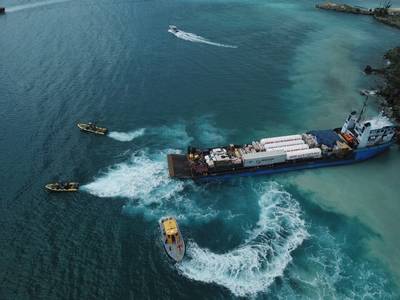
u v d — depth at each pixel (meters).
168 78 173.25
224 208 109.25
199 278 89.25
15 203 107.00
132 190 112.88
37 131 135.12
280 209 110.19
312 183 120.62
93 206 107.06
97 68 178.75
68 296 84.62
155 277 89.06
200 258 93.94
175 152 128.38
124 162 123.00
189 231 101.25
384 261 96.44
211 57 195.00
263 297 85.56
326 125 146.88
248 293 86.31
